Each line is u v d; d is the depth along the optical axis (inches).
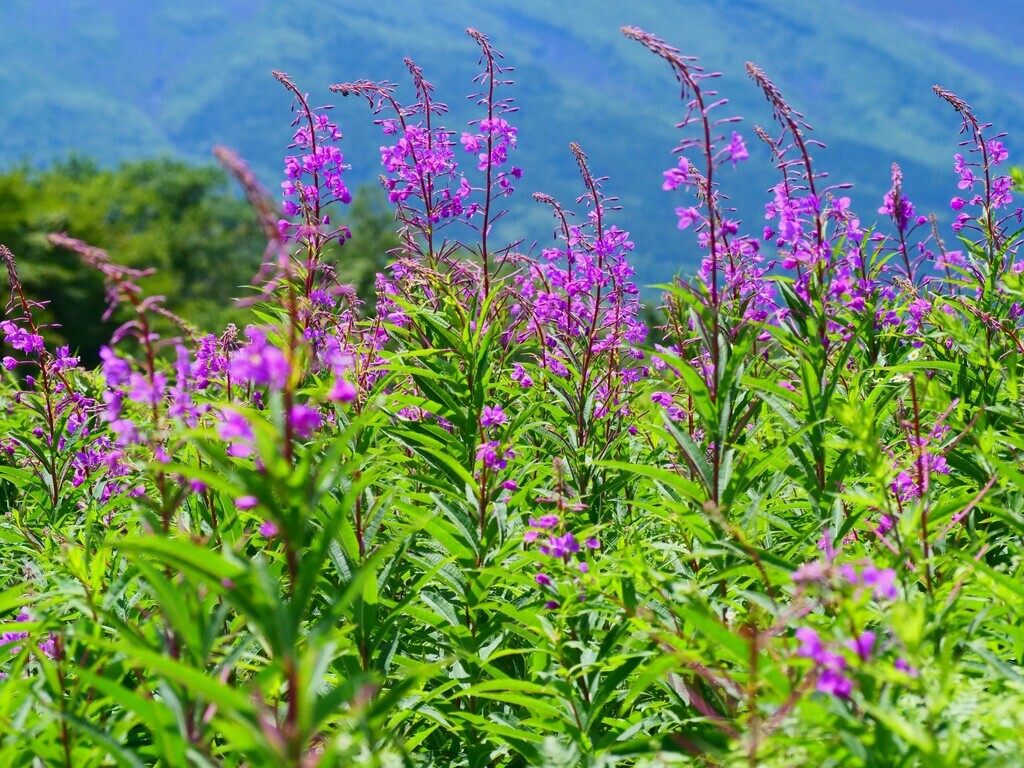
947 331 222.7
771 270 221.9
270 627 120.8
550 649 173.0
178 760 129.7
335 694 116.7
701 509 186.2
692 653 145.9
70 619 192.1
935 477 216.1
